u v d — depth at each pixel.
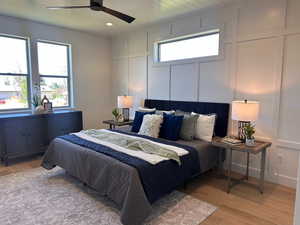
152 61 4.55
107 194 2.30
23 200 2.54
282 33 2.82
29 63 4.30
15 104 4.23
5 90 4.08
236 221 2.18
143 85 4.82
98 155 2.49
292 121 2.84
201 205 2.46
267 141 3.05
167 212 2.32
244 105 2.70
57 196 2.64
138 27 4.56
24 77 4.30
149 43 4.57
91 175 2.52
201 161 2.92
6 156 3.67
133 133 3.58
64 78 4.91
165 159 2.39
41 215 2.24
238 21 3.22
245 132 2.79
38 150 4.09
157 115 3.55
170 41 4.29
